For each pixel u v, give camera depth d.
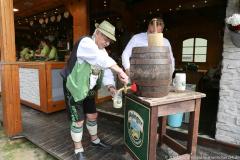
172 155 2.26
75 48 1.99
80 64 1.94
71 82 1.97
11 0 2.71
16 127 2.91
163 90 1.64
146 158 1.69
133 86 1.71
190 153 1.89
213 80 4.90
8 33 2.72
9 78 2.79
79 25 3.96
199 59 9.72
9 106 2.82
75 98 2.00
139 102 1.74
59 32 6.84
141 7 6.35
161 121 2.32
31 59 4.84
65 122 3.42
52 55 4.52
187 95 1.73
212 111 3.78
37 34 8.39
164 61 1.57
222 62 2.34
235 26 1.99
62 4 4.38
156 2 6.12
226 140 2.39
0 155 2.43
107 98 4.43
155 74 1.55
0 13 2.66
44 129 3.10
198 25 9.35
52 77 3.79
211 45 9.23
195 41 9.67
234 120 2.32
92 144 2.55
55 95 3.88
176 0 5.89
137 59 1.61
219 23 8.29
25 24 7.81
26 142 2.78
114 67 1.84
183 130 2.74
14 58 2.82
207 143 2.51
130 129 1.97
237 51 2.21
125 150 2.27
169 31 10.14
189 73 5.57
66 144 2.60
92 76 2.08
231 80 2.29
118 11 5.54
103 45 2.05
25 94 4.30
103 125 3.25
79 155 2.19
